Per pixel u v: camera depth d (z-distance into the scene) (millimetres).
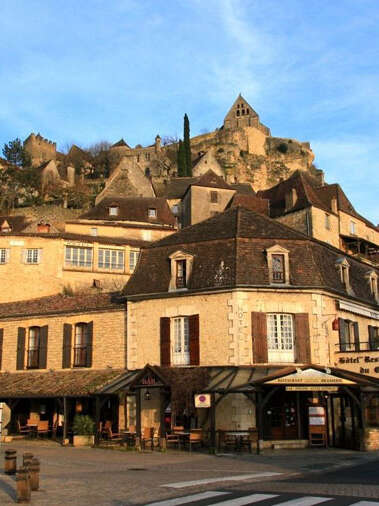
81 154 99688
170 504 9914
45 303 29312
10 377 27469
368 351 23219
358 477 13570
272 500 10125
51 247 41062
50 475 14148
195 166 89500
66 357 26625
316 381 20203
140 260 26031
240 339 22609
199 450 21094
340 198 53625
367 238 56406
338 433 23141
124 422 24391
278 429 22453
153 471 15039
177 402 21766
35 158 98750
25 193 73188
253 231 24781
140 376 22047
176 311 24125
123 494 11180
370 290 28672
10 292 40125
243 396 22125
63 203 71938
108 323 26172
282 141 118188
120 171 73625
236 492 11297
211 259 24062
